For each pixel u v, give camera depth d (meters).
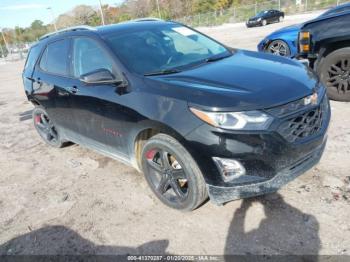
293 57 5.82
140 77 3.21
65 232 3.17
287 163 2.69
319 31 5.10
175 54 3.71
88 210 3.45
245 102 2.59
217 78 3.01
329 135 4.23
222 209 3.13
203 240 2.81
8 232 3.30
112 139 3.65
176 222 3.07
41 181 4.24
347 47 4.96
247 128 2.55
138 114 3.08
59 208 3.57
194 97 2.73
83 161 4.63
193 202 2.98
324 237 2.63
